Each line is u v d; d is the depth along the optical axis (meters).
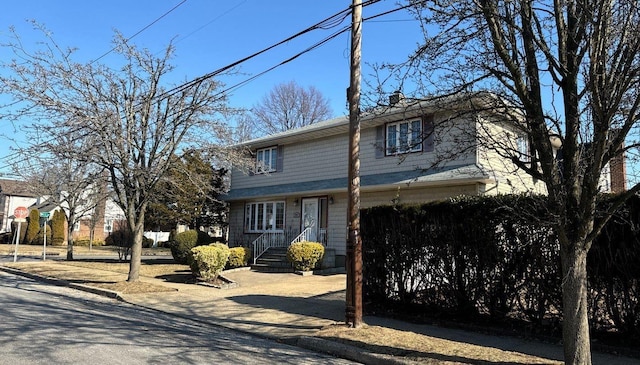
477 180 15.11
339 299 12.08
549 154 5.80
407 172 17.33
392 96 7.64
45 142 12.95
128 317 9.83
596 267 7.14
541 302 7.77
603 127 5.24
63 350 6.45
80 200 25.75
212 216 29.14
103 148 13.26
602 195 7.02
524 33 5.93
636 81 5.27
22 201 53.47
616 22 5.49
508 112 6.27
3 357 5.95
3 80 12.13
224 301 12.01
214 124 14.35
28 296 12.33
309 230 21.09
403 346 7.31
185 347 7.14
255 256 20.61
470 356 6.73
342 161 20.69
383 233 10.17
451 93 7.07
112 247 39.75
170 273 18.27
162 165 13.91
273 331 8.80
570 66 5.68
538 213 7.53
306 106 48.50
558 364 6.29
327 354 7.36
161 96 13.77
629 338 6.88
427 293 9.35
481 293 8.55
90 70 14.94
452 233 8.98
